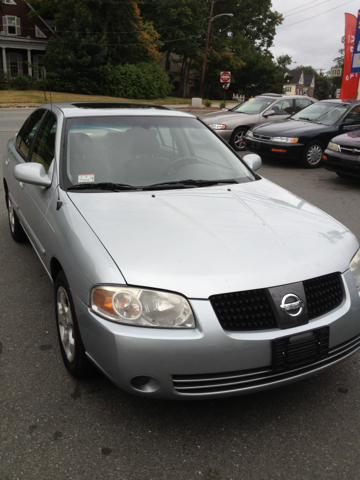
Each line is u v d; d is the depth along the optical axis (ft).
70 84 119.96
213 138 12.85
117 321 6.89
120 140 11.18
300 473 6.73
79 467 6.73
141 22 135.64
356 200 24.80
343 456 7.07
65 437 7.32
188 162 11.42
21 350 9.82
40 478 6.52
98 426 7.58
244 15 188.03
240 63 177.99
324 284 7.68
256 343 6.90
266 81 199.11
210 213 8.97
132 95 125.80
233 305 6.97
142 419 7.79
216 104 134.51
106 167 10.39
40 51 153.58
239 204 9.59
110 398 8.30
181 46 154.30
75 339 8.06
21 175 10.11
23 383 8.68
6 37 143.13
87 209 8.82
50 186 10.20
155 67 134.62
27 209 12.30
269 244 7.93
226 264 7.28
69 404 8.11
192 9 152.87
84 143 10.77
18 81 119.96
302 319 7.22
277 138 34.37
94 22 121.29
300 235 8.45
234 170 11.85
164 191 10.03
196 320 6.79
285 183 29.04
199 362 6.77
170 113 12.85
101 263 7.25
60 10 130.11
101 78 124.57
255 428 7.65
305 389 8.77
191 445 7.23
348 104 36.29
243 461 6.93
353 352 8.10
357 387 8.85
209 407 8.18
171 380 6.84
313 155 34.53
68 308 8.54
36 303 11.98
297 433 7.55
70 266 7.90
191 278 6.98
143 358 6.73
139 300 6.86
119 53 129.29
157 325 6.81
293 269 7.45
